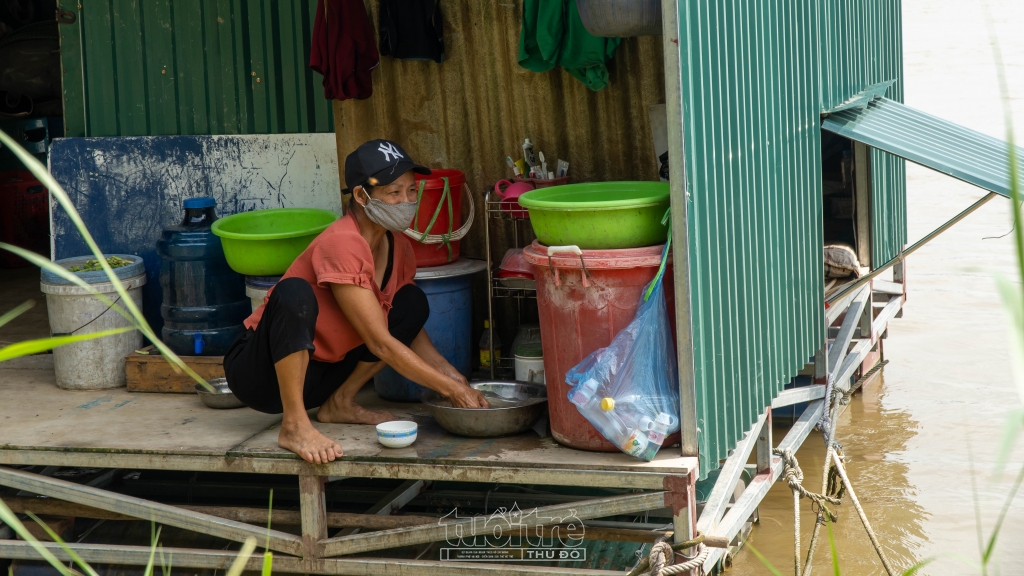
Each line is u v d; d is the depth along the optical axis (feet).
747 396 10.85
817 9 13.10
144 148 15.58
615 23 10.15
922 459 15.33
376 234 10.85
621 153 14.78
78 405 13.01
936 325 22.71
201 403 12.91
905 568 11.82
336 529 12.99
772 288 11.49
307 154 15.30
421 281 13.43
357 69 14.44
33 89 23.09
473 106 15.12
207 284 13.74
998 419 16.88
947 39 75.31
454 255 13.98
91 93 15.80
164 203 15.66
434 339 13.66
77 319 13.53
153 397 13.29
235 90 15.43
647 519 12.64
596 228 9.79
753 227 10.78
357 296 10.40
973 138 13.55
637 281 9.80
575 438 10.30
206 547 12.48
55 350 13.82
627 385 9.85
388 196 10.45
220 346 13.78
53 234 15.78
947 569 11.70
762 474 12.28
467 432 10.80
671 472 9.59
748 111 10.54
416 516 11.02
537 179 14.24
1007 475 14.53
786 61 11.79
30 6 23.90
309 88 15.20
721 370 10.12
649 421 9.77
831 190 17.60
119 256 14.82
